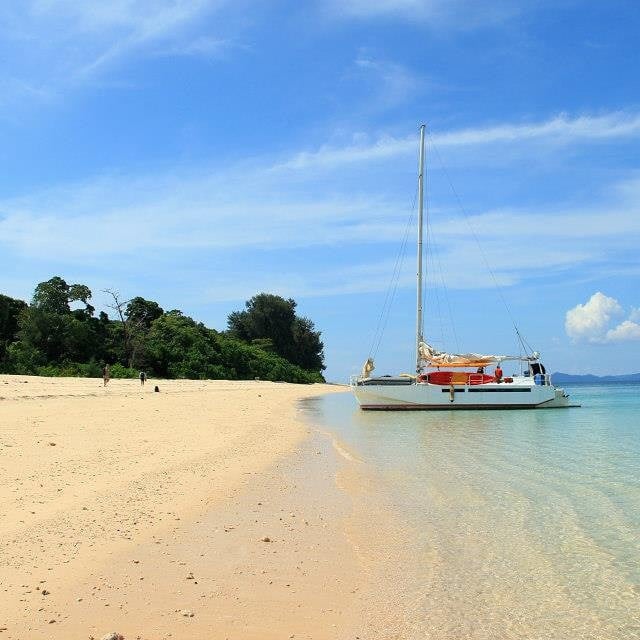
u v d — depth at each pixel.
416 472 16.30
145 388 49.16
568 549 9.41
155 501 11.20
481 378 42.06
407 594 7.51
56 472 12.97
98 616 6.28
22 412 24.36
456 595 7.52
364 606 7.09
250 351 104.50
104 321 81.19
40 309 72.19
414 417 37.00
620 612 7.09
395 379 41.66
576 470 16.72
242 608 6.77
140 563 7.91
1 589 6.80
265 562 8.38
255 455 18.05
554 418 36.16
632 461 18.52
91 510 10.16
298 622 6.53
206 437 21.09
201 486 12.87
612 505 12.34
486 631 6.54
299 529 10.18
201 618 6.42
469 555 9.09
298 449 20.28
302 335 130.62
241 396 50.47
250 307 129.00
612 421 34.06
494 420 34.78
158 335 83.56
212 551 8.63
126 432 20.69
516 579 8.10
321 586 7.63
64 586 7.00
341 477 15.26
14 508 9.96
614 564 8.73
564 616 6.96
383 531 10.30
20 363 61.62
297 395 65.00
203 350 86.19
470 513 11.62
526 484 14.59
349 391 90.44
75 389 41.00
